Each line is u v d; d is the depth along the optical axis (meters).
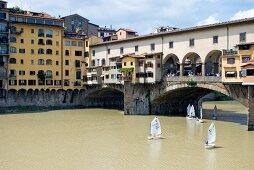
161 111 83.81
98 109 95.44
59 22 97.56
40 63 93.75
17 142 50.19
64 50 98.06
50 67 95.31
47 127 63.69
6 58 88.12
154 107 82.62
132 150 45.38
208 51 68.06
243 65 58.16
